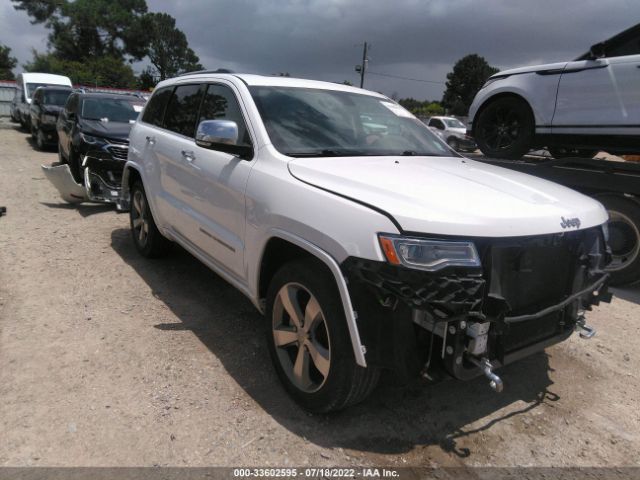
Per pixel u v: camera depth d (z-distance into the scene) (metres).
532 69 6.00
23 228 6.25
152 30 71.62
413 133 4.06
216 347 3.58
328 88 4.02
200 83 4.31
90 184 7.14
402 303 2.31
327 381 2.65
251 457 2.54
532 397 3.23
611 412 3.11
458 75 81.88
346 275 2.42
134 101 9.77
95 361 3.31
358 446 2.66
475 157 6.66
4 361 3.24
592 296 3.07
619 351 3.89
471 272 2.28
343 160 3.16
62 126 9.98
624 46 5.21
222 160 3.50
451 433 2.82
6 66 71.50
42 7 65.12
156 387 3.07
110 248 5.64
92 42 68.94
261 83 3.70
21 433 2.61
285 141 3.26
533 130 6.05
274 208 2.88
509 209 2.54
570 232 2.67
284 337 2.98
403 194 2.52
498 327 2.38
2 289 4.35
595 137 5.50
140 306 4.18
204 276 4.92
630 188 4.93
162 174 4.48
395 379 3.31
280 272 2.93
